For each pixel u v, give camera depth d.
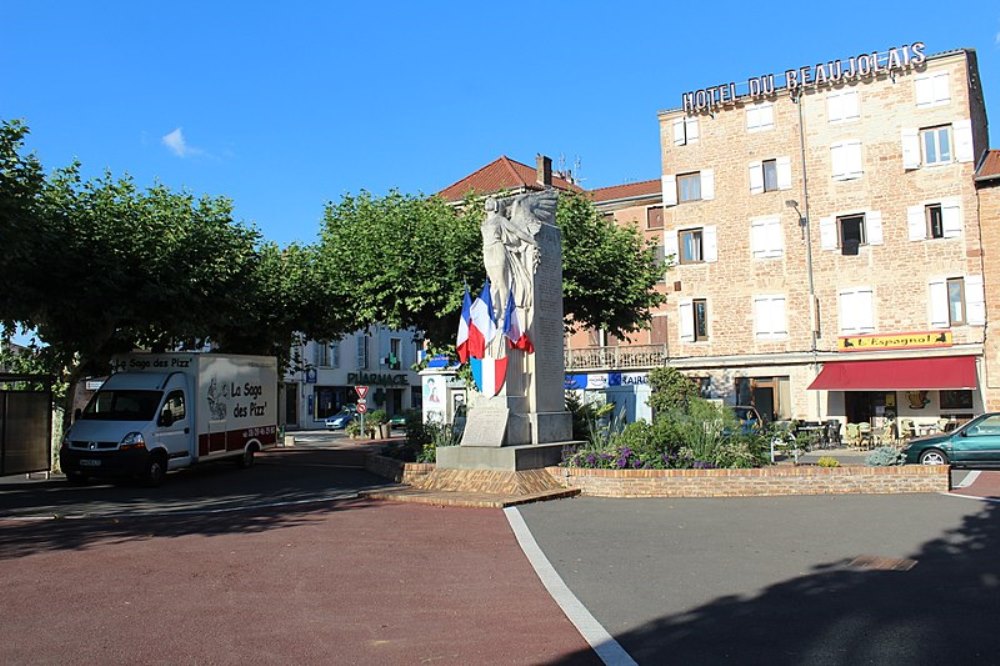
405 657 5.59
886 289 34.44
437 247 22.84
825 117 36.03
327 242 25.23
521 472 14.26
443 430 18.89
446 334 24.56
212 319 20.59
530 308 16.17
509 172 41.75
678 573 8.15
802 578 7.86
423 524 11.29
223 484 17.91
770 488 14.04
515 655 5.63
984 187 32.97
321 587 7.61
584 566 8.50
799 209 36.34
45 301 18.12
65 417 21.36
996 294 32.47
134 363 20.08
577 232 23.89
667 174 39.12
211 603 7.02
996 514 11.52
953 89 33.69
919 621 6.35
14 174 14.76
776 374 36.41
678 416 16.39
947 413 33.12
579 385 40.84
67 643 5.87
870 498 13.52
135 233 19.17
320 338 27.08
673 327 38.88
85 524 11.77
